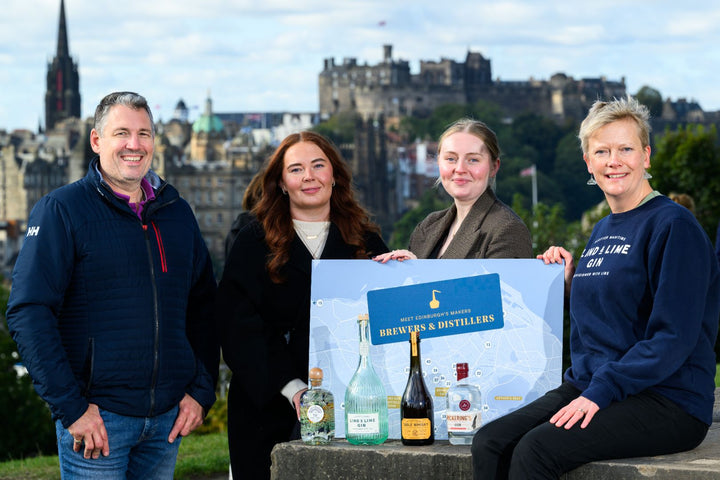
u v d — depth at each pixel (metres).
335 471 4.24
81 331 4.58
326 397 4.41
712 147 23.11
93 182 4.68
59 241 4.52
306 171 4.98
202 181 170.62
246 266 4.95
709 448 4.17
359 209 5.17
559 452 3.86
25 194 196.88
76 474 4.59
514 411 4.19
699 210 23.02
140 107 4.75
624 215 4.34
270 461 4.88
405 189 189.75
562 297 4.51
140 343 4.61
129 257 4.64
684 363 4.08
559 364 4.48
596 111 4.38
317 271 4.65
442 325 4.55
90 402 4.56
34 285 4.45
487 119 199.38
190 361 4.83
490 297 4.54
